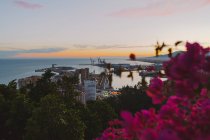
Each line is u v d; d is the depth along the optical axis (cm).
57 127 3581
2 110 4200
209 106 448
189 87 406
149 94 462
